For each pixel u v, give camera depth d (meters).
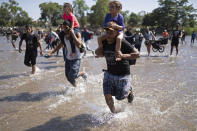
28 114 3.92
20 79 6.52
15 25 120.44
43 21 142.62
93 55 13.02
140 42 11.88
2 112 4.02
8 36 25.92
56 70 8.02
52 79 6.53
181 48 19.38
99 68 8.45
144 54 14.07
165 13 88.38
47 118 3.74
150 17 96.69
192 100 4.54
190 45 23.86
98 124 3.48
